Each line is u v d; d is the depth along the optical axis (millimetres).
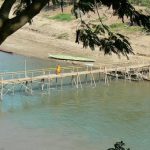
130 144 35688
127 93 54062
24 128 38625
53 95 51875
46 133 37375
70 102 48875
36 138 36125
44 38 87438
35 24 95125
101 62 70500
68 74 55719
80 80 61125
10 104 46875
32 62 71125
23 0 5754
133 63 67938
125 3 5484
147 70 63938
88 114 43844
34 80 52844
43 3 5199
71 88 56000
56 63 71500
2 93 48719
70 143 35281
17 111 44219
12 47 80625
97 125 40125
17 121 40656
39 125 39562
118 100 50219
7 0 5133
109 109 46031
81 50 78688
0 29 5137
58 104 47844
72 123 40500
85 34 6172
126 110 45844
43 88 54969
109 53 6277
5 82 49344
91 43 6219
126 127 39906
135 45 75562
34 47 81500
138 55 72062
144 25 5691
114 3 5465
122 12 5570
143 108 46719
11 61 70750
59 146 34562
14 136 36438
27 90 52969
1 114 42906
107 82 60188
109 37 6195
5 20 5145
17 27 5188
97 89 56094
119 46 6215
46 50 79562
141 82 60688
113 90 55625
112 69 61125
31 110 44844
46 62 71688
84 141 35812
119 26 80000
